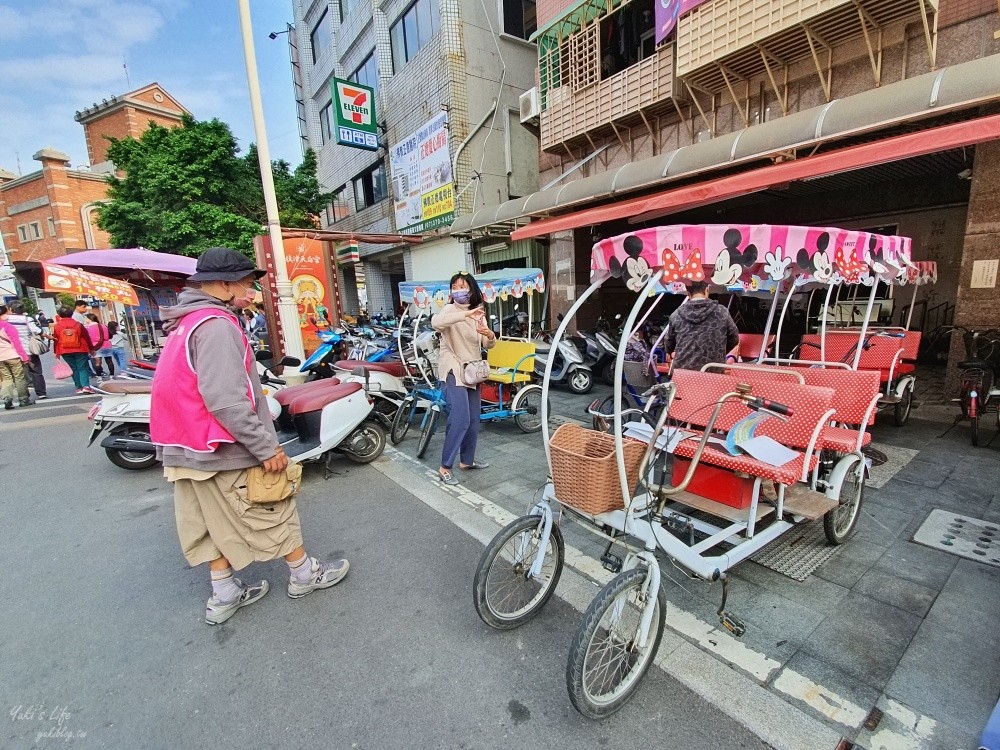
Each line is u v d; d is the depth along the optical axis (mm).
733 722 1830
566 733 1816
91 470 4941
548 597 2494
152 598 2758
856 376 3201
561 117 8836
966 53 4836
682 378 3145
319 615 2543
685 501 2643
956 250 8070
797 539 3043
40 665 2252
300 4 18344
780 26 5426
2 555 3270
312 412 4262
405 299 6652
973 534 2961
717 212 10305
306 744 1811
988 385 4266
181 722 1925
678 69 6504
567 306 9789
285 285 6609
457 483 4180
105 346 10039
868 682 1963
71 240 25172
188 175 12742
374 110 13555
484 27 11281
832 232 2871
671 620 2375
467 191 11453
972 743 1686
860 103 4578
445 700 1986
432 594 2688
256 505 2400
